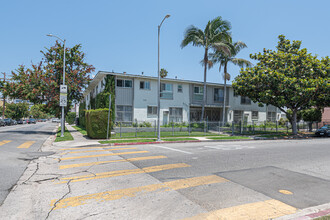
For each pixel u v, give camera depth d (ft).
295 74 65.36
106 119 53.31
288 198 15.69
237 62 83.87
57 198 15.28
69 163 26.09
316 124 93.50
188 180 19.54
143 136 59.88
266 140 60.08
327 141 57.11
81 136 60.03
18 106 193.67
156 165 25.27
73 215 12.71
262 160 29.01
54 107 79.10
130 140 50.06
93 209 13.52
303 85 61.16
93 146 43.11
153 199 15.15
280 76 61.93
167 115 83.35
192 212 13.19
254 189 17.43
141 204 14.30
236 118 99.76
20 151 34.94
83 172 22.00
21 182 18.72
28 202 14.58
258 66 70.13
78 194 16.02
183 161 27.66
